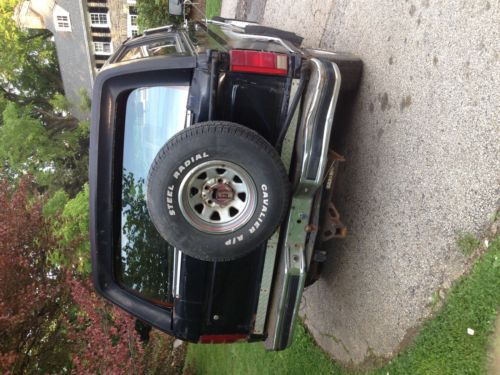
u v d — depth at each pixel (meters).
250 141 2.59
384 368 3.09
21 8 25.14
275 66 2.79
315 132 2.81
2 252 5.31
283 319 3.14
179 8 7.38
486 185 2.43
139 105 2.97
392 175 3.16
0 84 26.62
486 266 2.40
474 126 2.52
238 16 8.71
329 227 3.33
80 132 23.69
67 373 5.74
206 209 2.72
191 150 2.57
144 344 7.14
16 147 20.64
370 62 3.58
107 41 26.42
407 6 3.20
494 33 2.44
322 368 4.00
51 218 7.37
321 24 4.77
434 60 2.87
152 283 3.30
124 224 3.18
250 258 3.11
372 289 3.31
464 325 2.47
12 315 5.12
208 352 7.30
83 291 5.14
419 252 2.85
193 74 2.81
